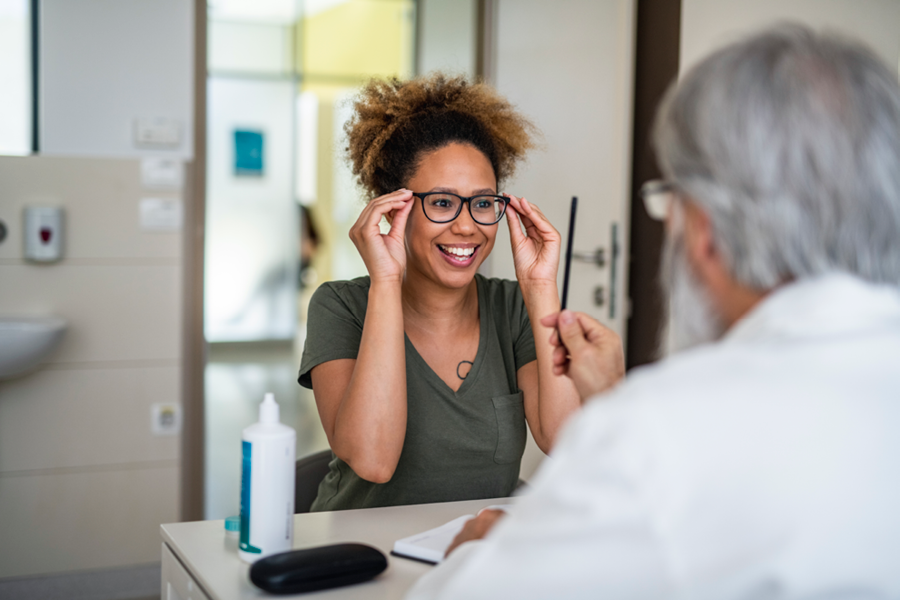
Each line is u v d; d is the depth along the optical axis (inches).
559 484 19.0
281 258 275.0
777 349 19.7
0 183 97.1
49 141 100.9
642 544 17.6
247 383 218.5
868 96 20.7
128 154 103.1
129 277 101.7
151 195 102.3
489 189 50.9
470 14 128.4
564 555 18.3
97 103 102.0
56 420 99.3
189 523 40.4
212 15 259.0
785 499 17.5
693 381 19.2
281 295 276.7
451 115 51.9
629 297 119.4
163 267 103.0
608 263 105.6
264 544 34.5
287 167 271.7
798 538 17.3
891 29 89.4
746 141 20.7
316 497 55.7
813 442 18.0
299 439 162.2
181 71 104.3
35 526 99.0
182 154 104.6
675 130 22.4
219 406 190.2
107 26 102.0
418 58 172.1
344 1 268.1
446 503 44.5
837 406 18.3
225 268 270.4
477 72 123.9
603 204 106.3
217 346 271.9
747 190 20.8
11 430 97.5
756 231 20.8
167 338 103.4
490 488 50.7
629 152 110.0
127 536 102.7
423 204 49.8
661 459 17.9
